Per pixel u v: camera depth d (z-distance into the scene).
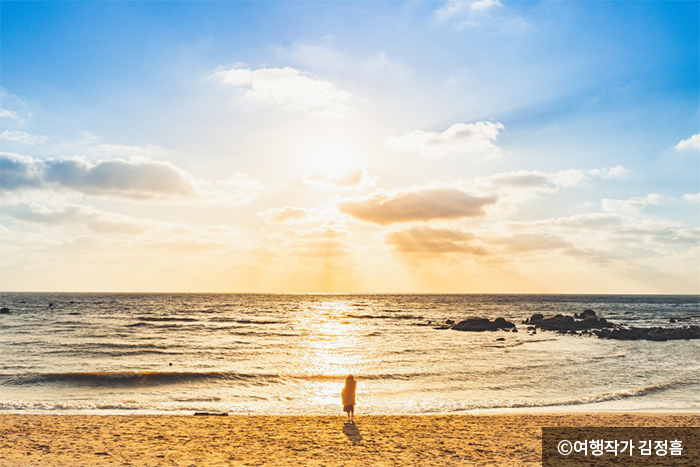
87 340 53.06
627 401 24.50
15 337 55.06
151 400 24.75
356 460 13.46
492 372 33.88
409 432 17.23
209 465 12.66
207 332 67.12
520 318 103.94
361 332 70.38
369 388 28.34
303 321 95.31
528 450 14.93
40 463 12.52
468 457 14.04
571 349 48.44
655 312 126.94
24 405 22.89
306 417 19.98
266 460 13.28
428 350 47.78
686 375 32.38
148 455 13.58
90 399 24.75
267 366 36.72
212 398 25.45
